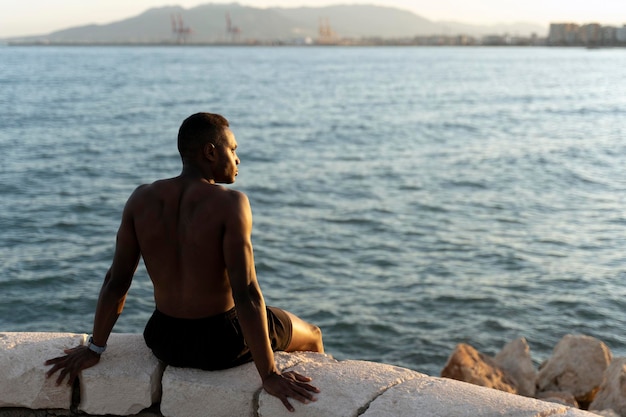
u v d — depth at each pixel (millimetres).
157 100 60250
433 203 21516
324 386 3375
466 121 49219
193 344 3527
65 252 15227
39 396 3660
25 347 3785
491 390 3309
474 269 14789
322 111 54562
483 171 28000
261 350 3324
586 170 28766
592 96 77688
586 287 13703
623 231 18328
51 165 26406
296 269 14594
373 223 18719
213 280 3455
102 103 55719
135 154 30172
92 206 19734
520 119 51500
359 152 33031
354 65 162625
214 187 3436
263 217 19188
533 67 161875
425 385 3357
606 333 11688
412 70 137750
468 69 147000
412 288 13531
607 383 6402
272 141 36156
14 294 12625
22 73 102438
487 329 11711
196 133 3486
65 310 12062
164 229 3449
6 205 19438
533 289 13578
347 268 14742
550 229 18406
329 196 22234
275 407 3336
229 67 140250
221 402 3469
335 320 11930
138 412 3648
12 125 39312
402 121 48375
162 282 3523
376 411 3184
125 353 3764
